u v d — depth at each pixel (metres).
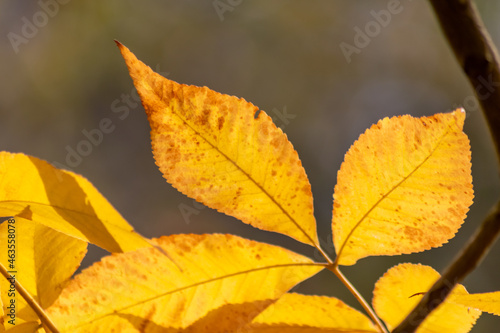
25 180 0.50
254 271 0.51
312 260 0.52
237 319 0.51
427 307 0.48
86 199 0.50
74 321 0.50
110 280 0.50
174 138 0.51
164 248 0.51
